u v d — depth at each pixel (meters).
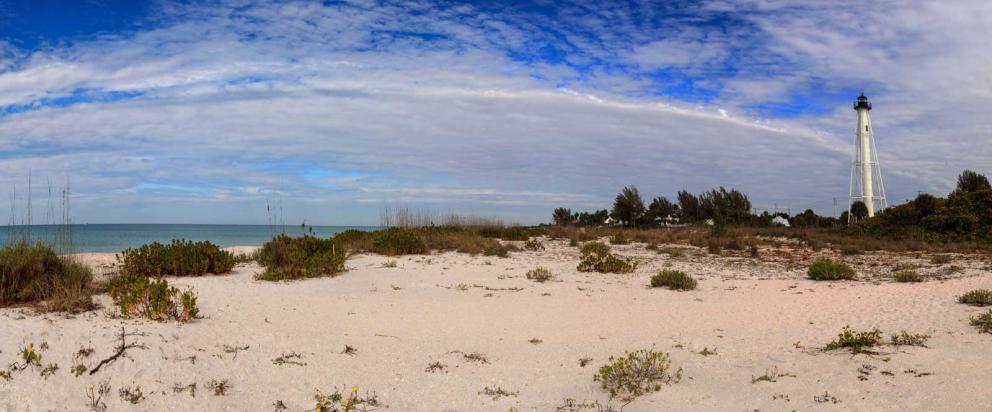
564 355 7.63
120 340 6.59
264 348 7.20
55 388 5.32
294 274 13.64
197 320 8.26
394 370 6.87
